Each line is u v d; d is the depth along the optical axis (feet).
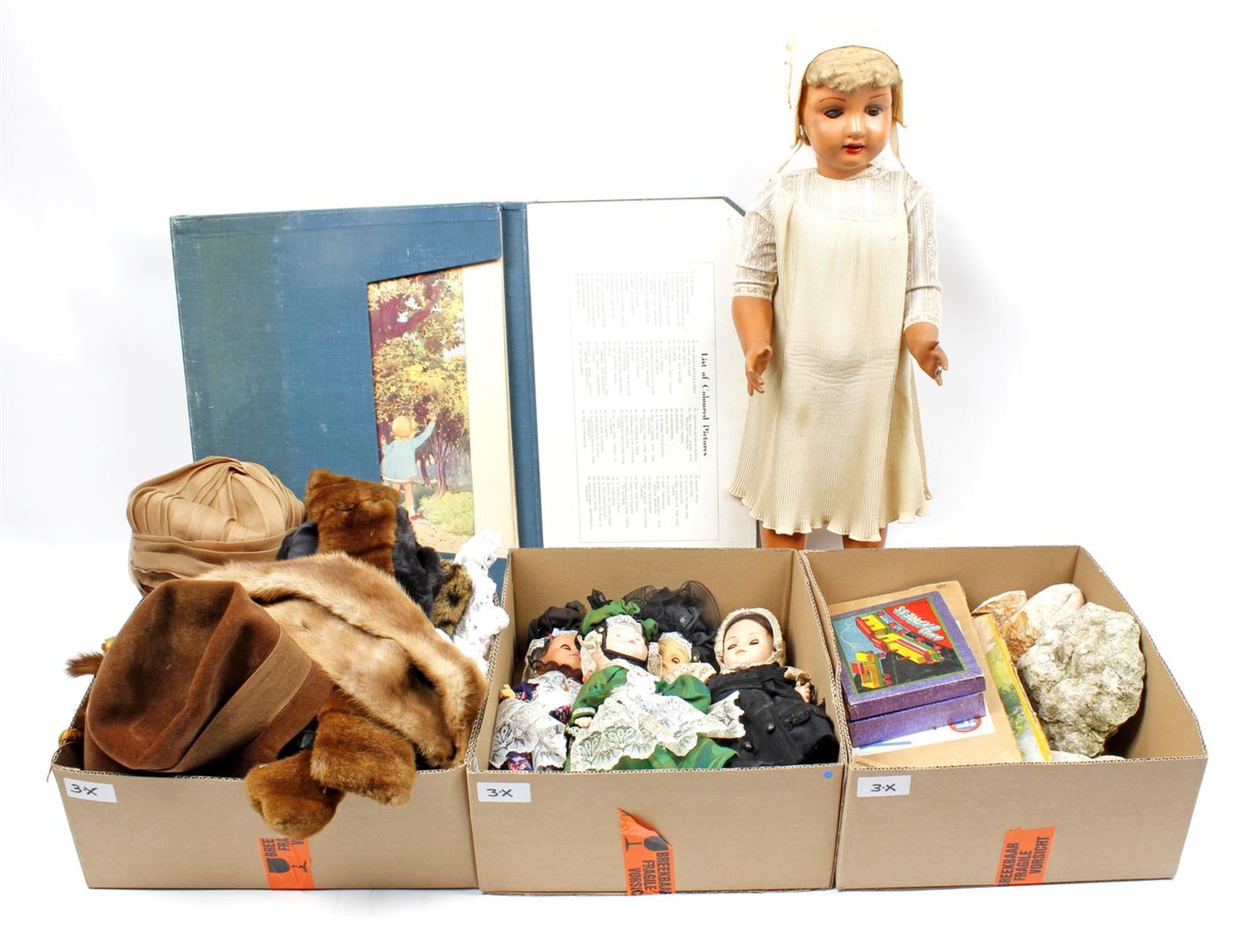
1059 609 7.32
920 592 7.50
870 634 7.16
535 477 9.11
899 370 7.86
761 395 8.23
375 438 8.86
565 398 8.93
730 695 6.79
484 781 5.80
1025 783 5.81
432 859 6.15
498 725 6.73
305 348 8.64
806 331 7.68
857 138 7.20
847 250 7.47
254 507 7.55
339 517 6.64
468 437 8.86
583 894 6.26
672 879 6.20
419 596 6.75
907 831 5.99
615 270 8.66
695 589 7.91
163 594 5.42
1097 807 5.92
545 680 7.21
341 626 5.85
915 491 8.13
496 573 8.70
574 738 6.70
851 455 7.97
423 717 5.79
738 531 9.20
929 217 7.59
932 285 7.61
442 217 8.43
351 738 5.41
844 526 8.19
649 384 8.89
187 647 5.49
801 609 7.43
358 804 5.91
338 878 6.23
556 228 8.60
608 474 9.10
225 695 5.44
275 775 5.38
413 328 8.66
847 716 6.71
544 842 6.03
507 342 8.80
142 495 7.43
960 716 6.79
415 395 8.79
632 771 6.16
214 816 5.93
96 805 5.94
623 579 7.98
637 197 8.91
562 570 7.96
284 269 8.50
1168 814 5.97
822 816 5.95
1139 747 6.72
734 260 8.61
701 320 8.75
